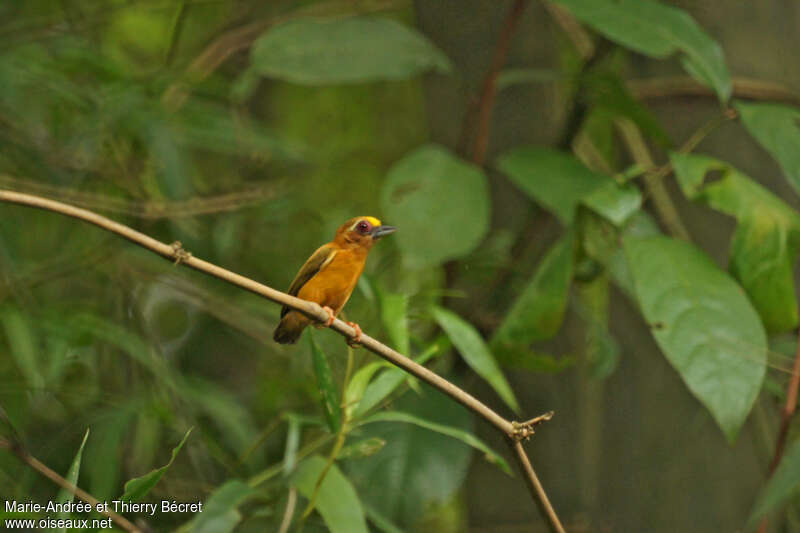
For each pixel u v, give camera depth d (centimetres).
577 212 859
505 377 970
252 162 1200
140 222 1105
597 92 924
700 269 778
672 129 969
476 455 982
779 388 884
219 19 1431
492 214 1047
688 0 962
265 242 1299
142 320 1046
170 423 962
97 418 925
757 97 938
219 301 1159
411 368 632
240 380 1295
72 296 1102
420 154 920
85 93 1038
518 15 962
